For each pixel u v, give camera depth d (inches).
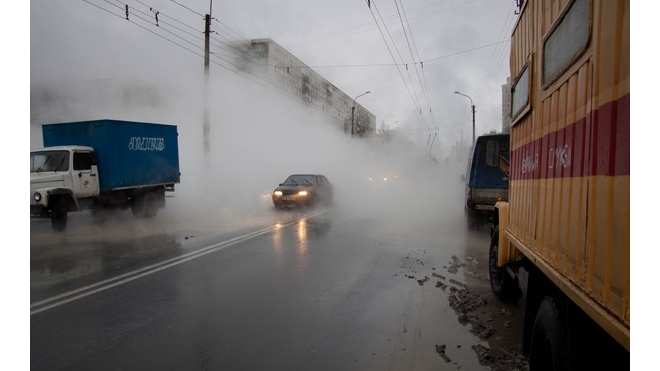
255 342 152.6
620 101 65.3
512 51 177.3
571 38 92.4
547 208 112.9
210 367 133.3
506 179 430.0
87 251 304.2
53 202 386.9
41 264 263.1
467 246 357.4
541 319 111.0
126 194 472.4
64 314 176.1
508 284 197.6
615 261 65.8
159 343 149.7
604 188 71.2
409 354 145.8
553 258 105.0
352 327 169.2
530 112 138.6
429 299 206.8
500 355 145.8
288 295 207.3
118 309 183.0
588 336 85.9
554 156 106.7
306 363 137.8
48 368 130.5
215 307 188.1
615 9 67.8
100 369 130.4
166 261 274.5
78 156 412.2
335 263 278.2
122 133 456.8
